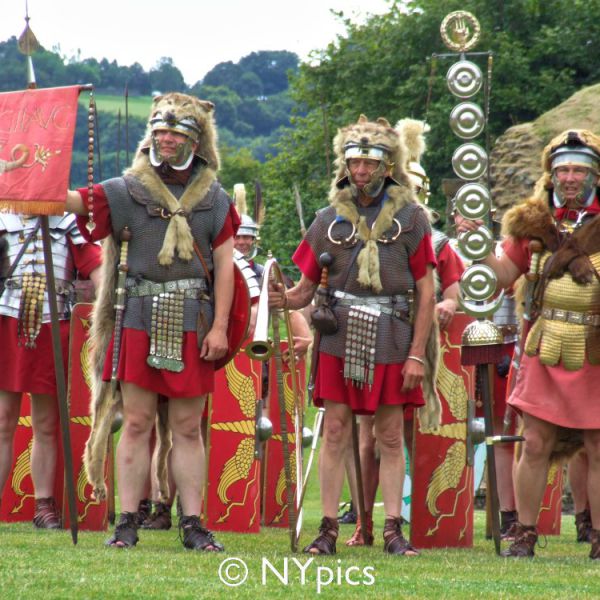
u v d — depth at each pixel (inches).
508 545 740.7
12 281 756.6
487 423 673.0
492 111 3068.4
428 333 670.5
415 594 488.4
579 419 645.9
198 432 649.6
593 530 659.4
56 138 612.4
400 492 669.9
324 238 673.6
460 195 669.3
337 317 665.0
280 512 892.0
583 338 647.8
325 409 670.5
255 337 625.0
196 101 649.0
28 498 840.9
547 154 668.1
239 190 968.9
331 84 3580.2
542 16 3351.4
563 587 519.5
